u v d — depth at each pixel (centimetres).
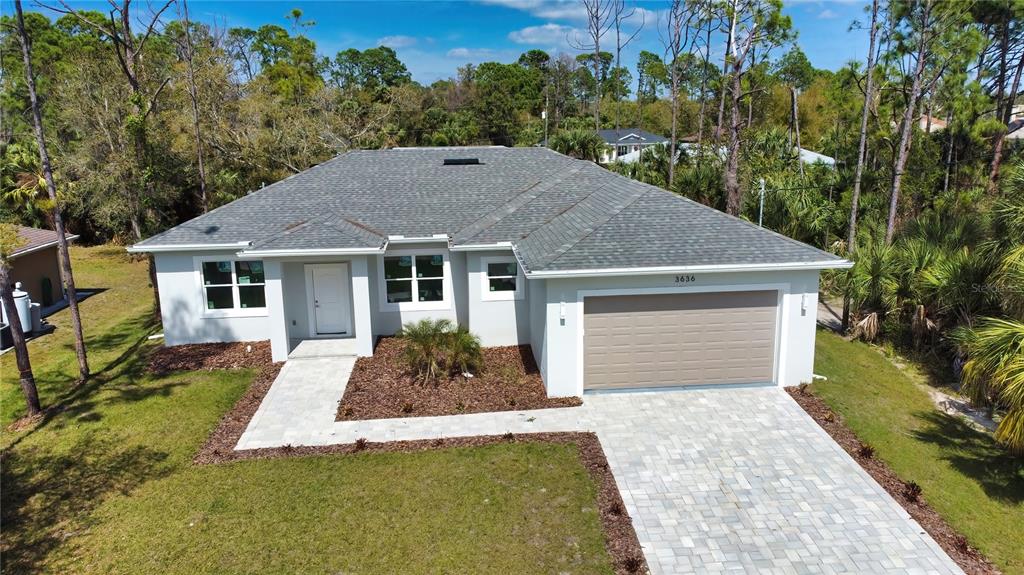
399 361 1545
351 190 1908
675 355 1342
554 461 1073
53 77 3884
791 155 3494
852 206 1830
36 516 948
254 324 1712
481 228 1639
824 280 1995
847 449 1112
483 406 1295
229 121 3709
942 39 1891
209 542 876
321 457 1099
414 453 1107
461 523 909
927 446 1138
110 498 992
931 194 2506
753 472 1036
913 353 1591
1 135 1595
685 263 1242
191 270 1662
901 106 2438
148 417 1278
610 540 866
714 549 847
